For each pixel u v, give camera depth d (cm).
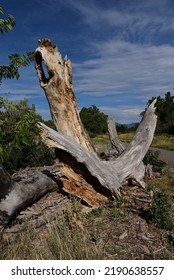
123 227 664
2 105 545
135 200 808
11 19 545
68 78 832
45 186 782
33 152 1207
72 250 551
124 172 867
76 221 662
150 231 652
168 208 688
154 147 3584
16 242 585
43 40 802
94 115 6412
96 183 790
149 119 956
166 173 1214
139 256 569
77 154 738
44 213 702
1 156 525
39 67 821
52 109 838
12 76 576
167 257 564
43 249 561
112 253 575
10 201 629
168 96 5806
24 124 535
